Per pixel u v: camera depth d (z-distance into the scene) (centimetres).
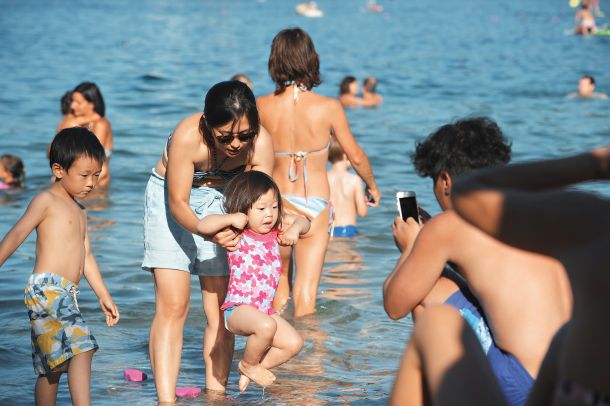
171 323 1555
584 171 796
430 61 8750
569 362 767
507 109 5622
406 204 1232
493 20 15962
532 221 762
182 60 8500
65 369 1408
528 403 918
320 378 1647
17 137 4484
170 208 1496
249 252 1473
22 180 3466
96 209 3100
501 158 1160
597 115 5353
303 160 1953
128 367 1708
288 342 1456
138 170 3762
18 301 2086
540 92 6506
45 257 1423
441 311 945
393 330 1938
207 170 1527
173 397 1524
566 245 759
